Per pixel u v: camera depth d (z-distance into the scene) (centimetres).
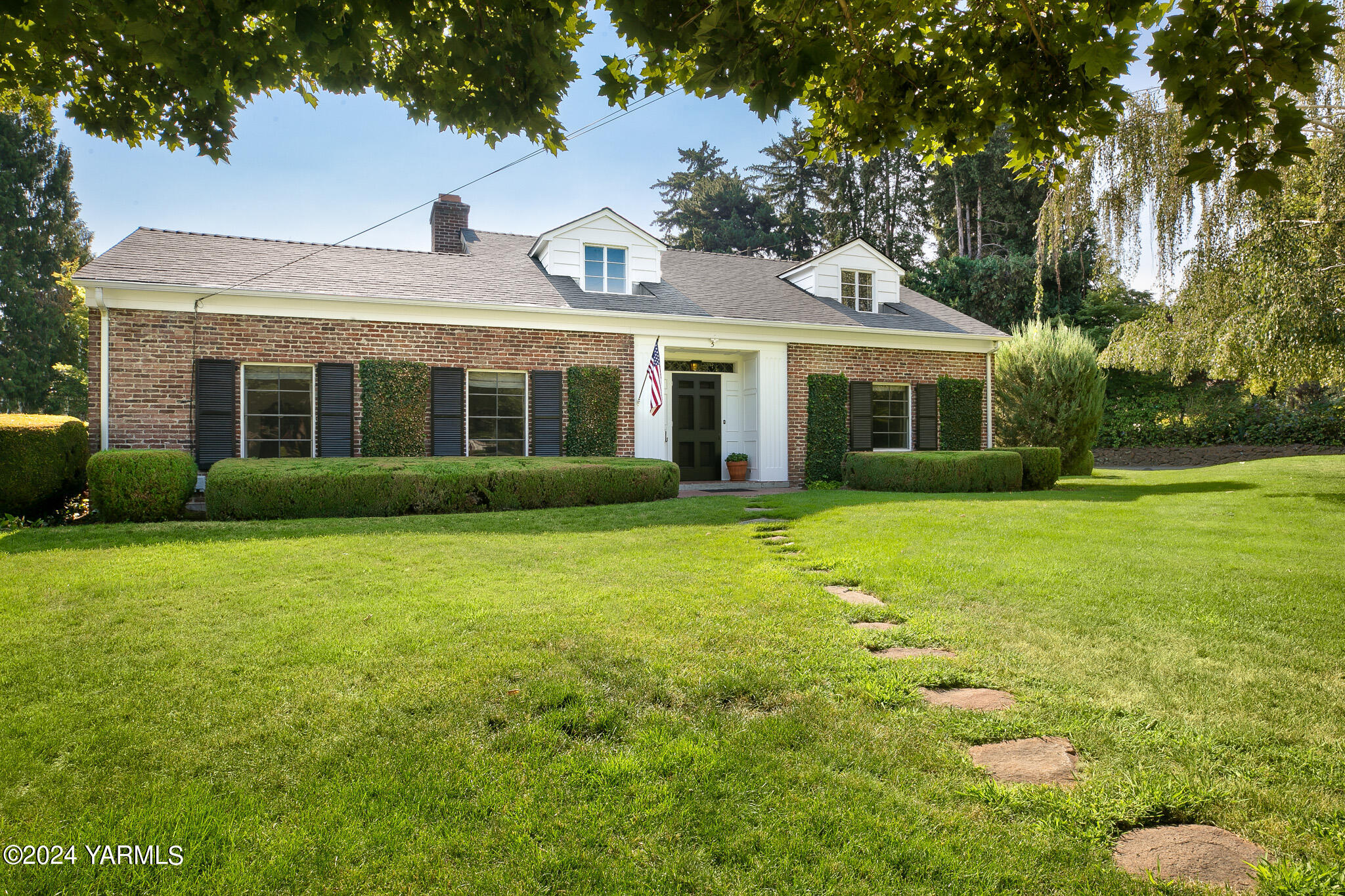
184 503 903
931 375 1608
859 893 184
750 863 196
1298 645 363
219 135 411
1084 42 258
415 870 193
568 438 1285
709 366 1527
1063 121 319
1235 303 1030
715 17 269
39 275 3222
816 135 369
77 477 958
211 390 1062
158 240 1212
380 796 230
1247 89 242
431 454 1188
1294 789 226
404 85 386
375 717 287
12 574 536
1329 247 956
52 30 328
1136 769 241
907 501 1002
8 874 189
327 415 1129
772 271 1827
